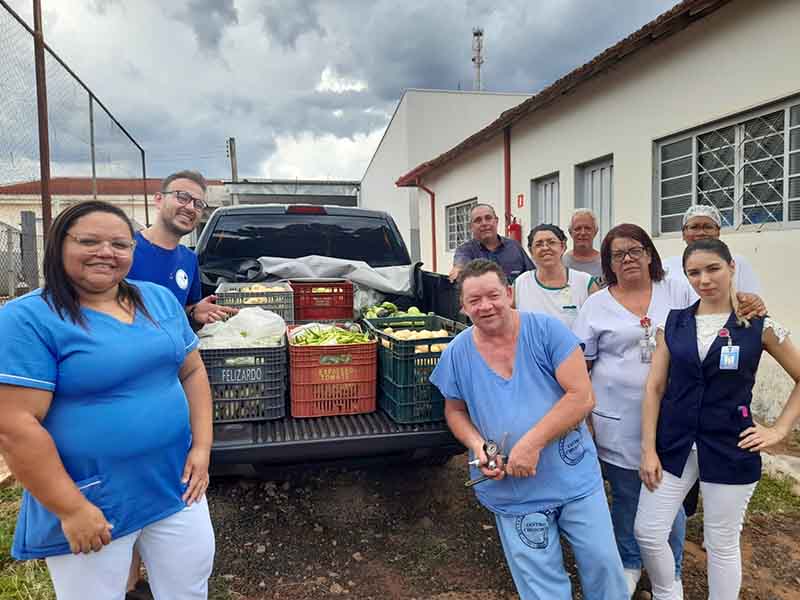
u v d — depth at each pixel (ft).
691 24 19.79
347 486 13.10
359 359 10.59
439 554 10.43
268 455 9.31
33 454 5.39
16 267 27.73
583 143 26.71
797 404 7.83
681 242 21.04
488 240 15.94
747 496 7.86
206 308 11.07
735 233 19.06
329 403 10.48
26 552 5.99
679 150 21.40
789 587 9.50
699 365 7.82
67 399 5.76
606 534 7.54
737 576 8.07
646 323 8.86
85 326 5.77
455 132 57.16
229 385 10.03
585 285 11.25
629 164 23.63
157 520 6.41
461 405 8.50
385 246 17.30
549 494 7.52
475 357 7.98
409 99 55.77
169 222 10.00
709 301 8.08
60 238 5.72
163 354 6.32
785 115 17.19
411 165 56.24
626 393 8.91
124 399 6.01
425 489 13.01
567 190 28.19
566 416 7.35
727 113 18.76
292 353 10.25
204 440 7.15
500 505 7.72
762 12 17.33
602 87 25.08
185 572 6.77
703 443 7.89
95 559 6.08
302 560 10.25
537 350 7.73
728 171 19.40
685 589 9.49
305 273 15.06
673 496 8.19
